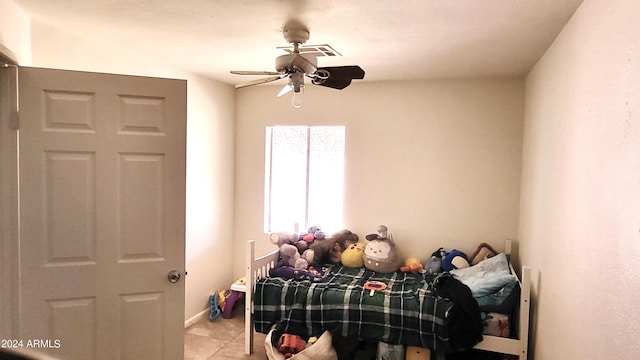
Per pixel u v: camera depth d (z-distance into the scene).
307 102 4.10
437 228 3.80
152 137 2.16
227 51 2.96
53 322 2.10
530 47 2.63
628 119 1.32
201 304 3.84
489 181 3.66
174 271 2.22
